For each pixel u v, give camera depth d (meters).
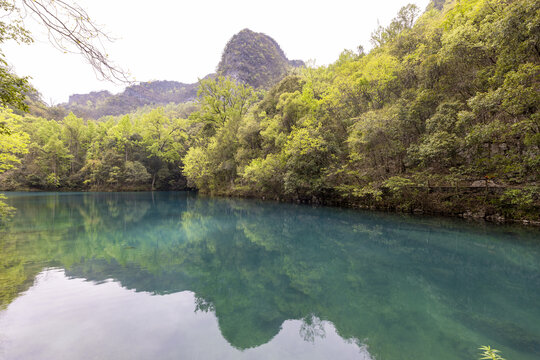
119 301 4.57
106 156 40.59
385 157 15.77
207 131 37.31
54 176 39.44
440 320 3.94
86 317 3.95
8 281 5.42
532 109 9.42
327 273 6.27
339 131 19.95
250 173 24.03
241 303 4.68
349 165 17.66
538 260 6.59
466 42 10.71
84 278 5.69
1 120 11.89
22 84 4.17
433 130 11.97
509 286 5.21
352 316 4.15
